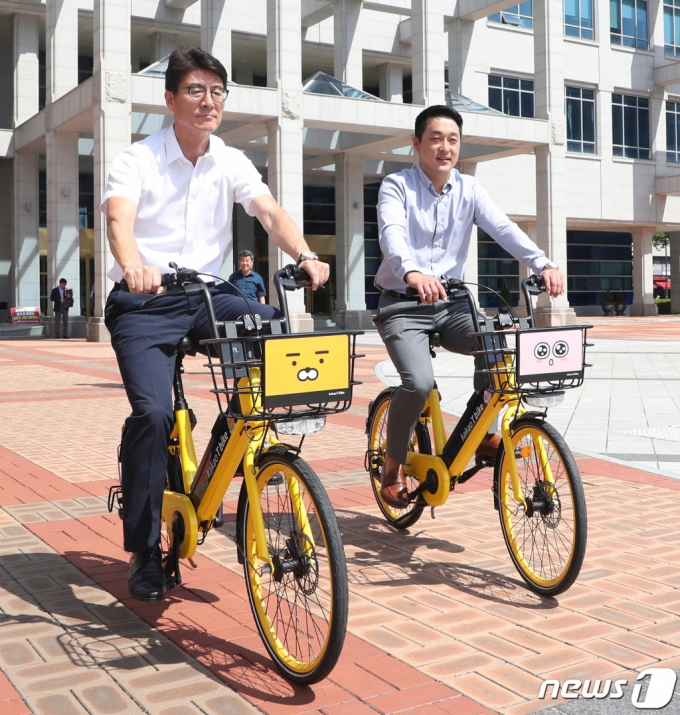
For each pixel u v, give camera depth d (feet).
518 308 96.17
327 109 78.43
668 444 24.16
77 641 10.55
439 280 13.15
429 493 13.69
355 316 98.94
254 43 97.76
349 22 93.09
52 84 81.00
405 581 12.80
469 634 10.75
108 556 14.03
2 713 8.67
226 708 8.80
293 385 9.34
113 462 22.07
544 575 12.16
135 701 8.96
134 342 10.89
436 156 13.76
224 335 9.88
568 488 11.60
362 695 9.09
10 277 100.22
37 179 93.97
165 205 11.41
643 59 127.54
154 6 92.27
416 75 83.92
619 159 125.08
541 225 92.32
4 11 91.09
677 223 131.85
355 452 23.53
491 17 113.39
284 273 10.34
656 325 100.37
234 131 83.05
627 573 13.14
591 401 33.35
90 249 101.65
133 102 70.79
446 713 8.68
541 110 91.30
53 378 44.27
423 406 13.56
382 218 13.80
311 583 9.25
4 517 16.49
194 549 10.75
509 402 12.46
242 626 11.09
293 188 76.48
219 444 10.46
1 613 11.48
